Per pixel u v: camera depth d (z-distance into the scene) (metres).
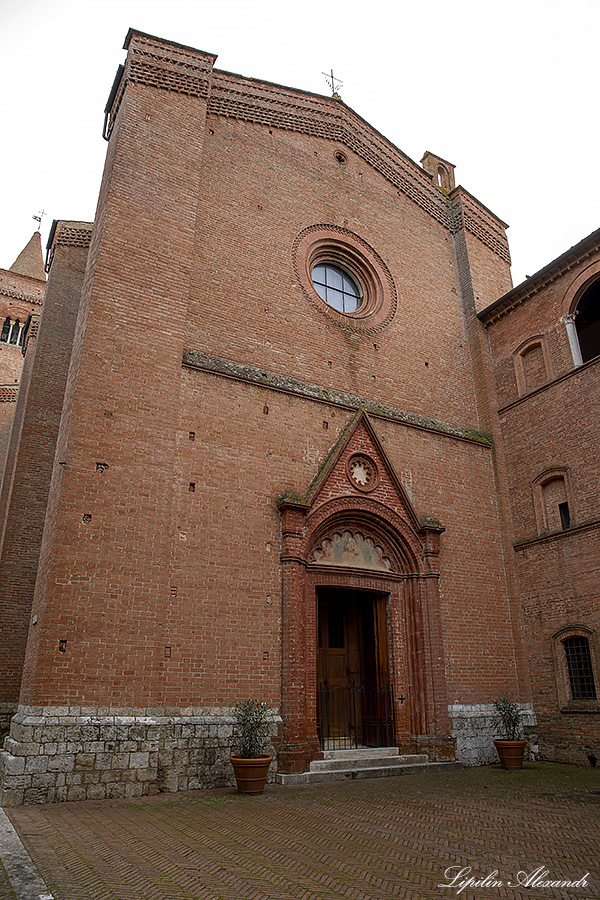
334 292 18.97
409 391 18.58
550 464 17.83
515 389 19.52
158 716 11.19
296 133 19.33
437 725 14.87
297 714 12.86
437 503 17.56
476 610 17.00
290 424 15.34
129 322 13.31
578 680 16.02
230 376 14.64
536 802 10.33
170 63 16.38
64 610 10.78
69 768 10.00
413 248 20.91
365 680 16.03
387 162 21.41
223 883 5.98
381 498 16.11
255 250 16.73
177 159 15.52
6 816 8.57
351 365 17.48
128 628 11.30
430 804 10.13
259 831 8.10
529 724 16.50
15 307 46.72
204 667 12.20
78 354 13.05
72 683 10.50
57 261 20.61
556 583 16.89
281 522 14.26
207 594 12.70
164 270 14.25
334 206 19.31
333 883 6.07
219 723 11.86
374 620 16.00
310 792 11.26
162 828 8.12
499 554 18.19
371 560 15.89
